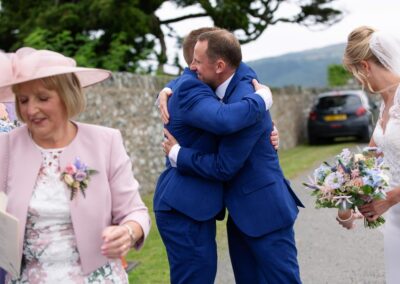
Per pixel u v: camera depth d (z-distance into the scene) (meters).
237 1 15.62
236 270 3.69
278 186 3.42
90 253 2.39
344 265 5.56
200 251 3.39
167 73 14.04
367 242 6.35
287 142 16.88
